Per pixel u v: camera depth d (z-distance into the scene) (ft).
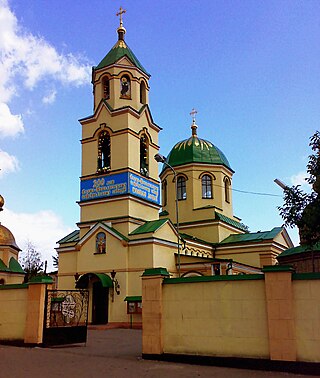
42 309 56.59
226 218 135.95
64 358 46.44
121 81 116.26
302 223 50.52
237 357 41.37
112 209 106.63
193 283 45.34
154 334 45.85
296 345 38.91
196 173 137.18
